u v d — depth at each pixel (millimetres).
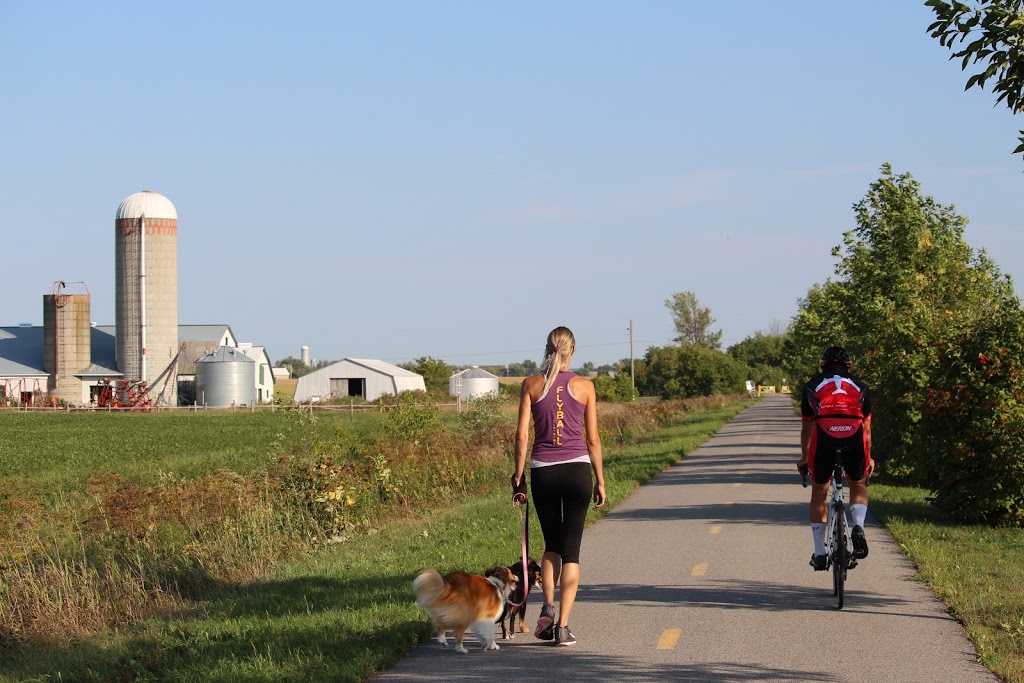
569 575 7555
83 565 11008
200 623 8789
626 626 8141
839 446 8617
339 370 97062
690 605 8898
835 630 7859
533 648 7527
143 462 34562
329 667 6840
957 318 22203
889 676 6570
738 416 65562
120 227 88625
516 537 13016
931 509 16000
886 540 12625
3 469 32469
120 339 88938
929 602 8891
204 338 100188
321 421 54719
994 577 9781
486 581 7543
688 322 162000
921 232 27375
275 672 6777
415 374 104625
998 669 6598
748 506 16531
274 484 15461
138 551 12406
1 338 98250
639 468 23812
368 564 11703
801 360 55406
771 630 7891
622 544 12602
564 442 7578
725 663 6938
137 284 88250
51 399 82688
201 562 12305
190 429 53375
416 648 7641
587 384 7672
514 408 44250
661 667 6867
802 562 11070
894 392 21188
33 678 7531
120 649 8172
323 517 15289
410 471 18859
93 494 15898
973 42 8164
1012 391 14039
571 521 7602
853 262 28375
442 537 13594
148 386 87688
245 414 75438
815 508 9000
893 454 21109
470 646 7664
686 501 17469
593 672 6773
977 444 13945
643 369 114438
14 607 10258
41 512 15156
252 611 9258
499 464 23203
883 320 23391
